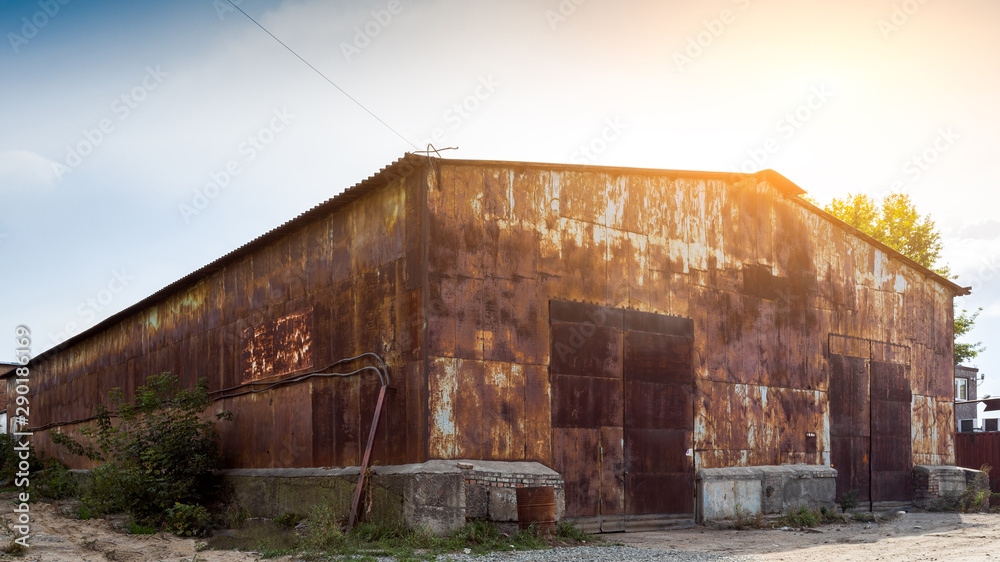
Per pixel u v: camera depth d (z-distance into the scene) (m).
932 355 20.23
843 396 17.56
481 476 10.93
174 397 16.05
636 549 10.48
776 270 16.53
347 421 12.48
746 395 15.43
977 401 30.41
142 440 15.34
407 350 11.38
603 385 13.02
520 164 12.29
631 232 13.91
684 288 14.65
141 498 13.23
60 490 18.03
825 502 16.30
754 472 15.00
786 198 17.05
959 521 15.98
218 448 16.41
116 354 23.05
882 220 36.91
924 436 19.50
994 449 21.67
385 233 12.18
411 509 10.34
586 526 12.30
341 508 11.77
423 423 10.88
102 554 9.76
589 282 13.12
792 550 10.93
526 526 11.05
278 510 13.56
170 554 9.90
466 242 11.74
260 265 15.66
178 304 19.27
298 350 14.04
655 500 13.45
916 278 20.14
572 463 12.37
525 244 12.39
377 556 9.31
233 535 11.87
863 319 18.42
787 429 16.14
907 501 18.64
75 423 25.83
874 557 10.02
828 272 17.73
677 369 14.25
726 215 15.70
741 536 12.82
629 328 13.59
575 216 13.12
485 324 11.73
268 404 14.80
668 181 14.70
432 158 11.55
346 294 12.94
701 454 14.40
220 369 16.80
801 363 16.72
